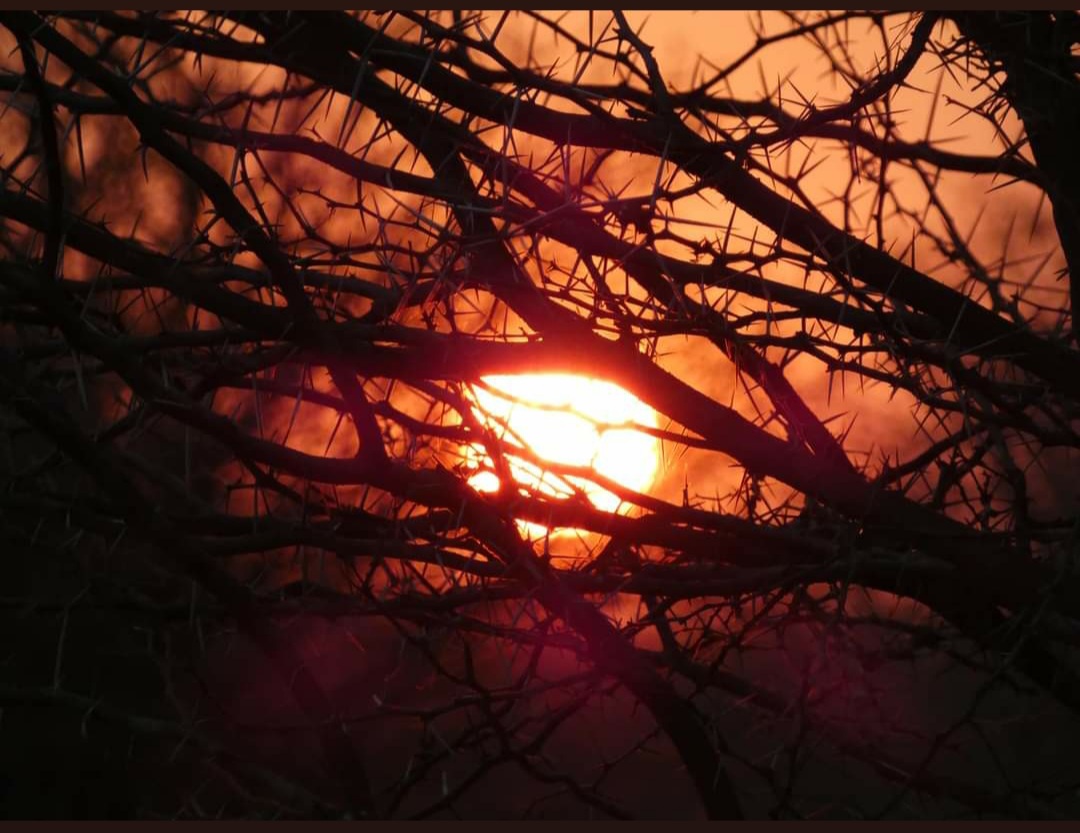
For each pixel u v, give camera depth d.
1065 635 10.01
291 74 10.33
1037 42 10.35
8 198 9.43
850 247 9.41
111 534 10.11
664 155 8.52
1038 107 10.25
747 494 10.34
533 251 8.87
